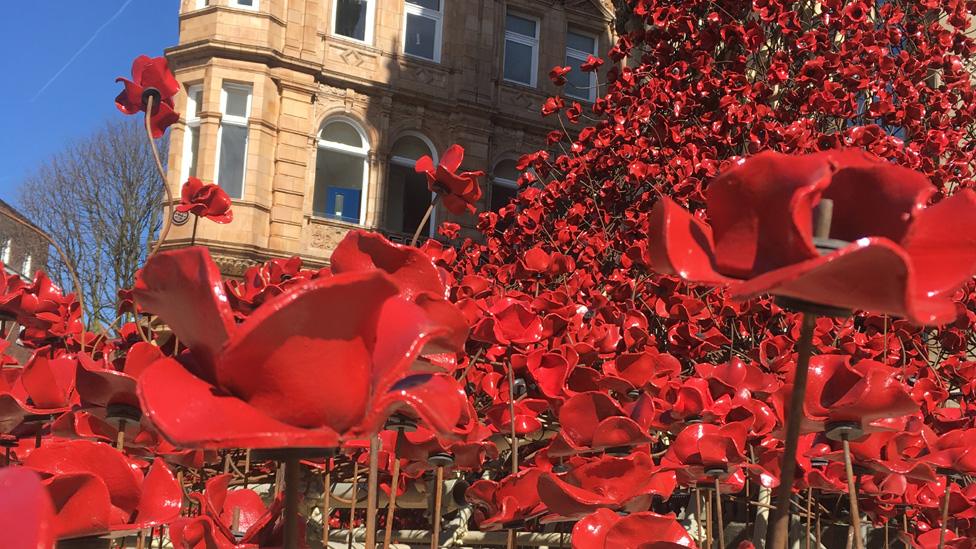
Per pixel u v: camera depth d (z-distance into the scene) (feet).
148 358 2.52
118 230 71.31
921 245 1.59
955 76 13.58
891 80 13.39
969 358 10.45
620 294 9.56
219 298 1.18
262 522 2.19
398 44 54.29
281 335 1.17
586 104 59.36
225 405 1.18
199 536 2.15
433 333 1.25
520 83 58.23
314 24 51.55
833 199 1.63
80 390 2.45
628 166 13.91
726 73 13.96
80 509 1.75
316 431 1.15
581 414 3.20
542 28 58.85
